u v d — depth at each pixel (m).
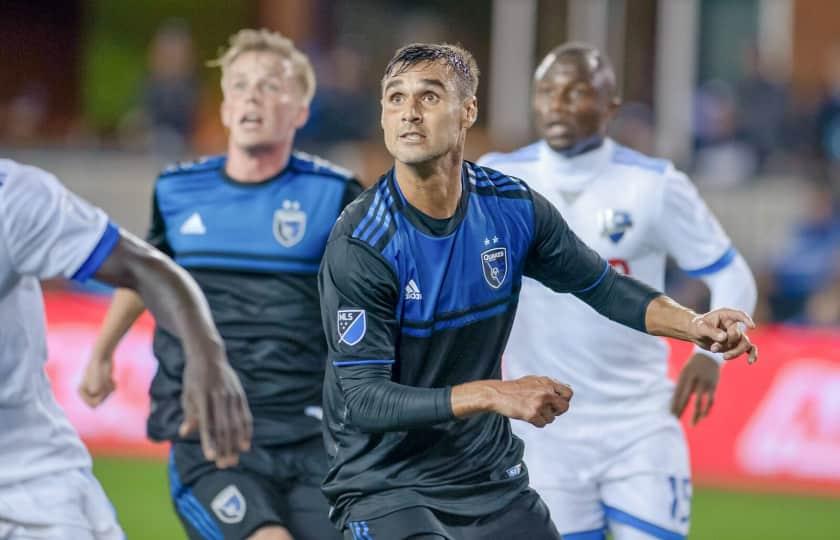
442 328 13.37
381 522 13.51
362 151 46.75
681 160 49.22
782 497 32.25
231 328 17.47
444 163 13.04
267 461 17.17
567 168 18.17
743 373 33.34
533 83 18.62
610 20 53.81
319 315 17.62
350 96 46.75
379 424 12.70
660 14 53.31
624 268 18.25
